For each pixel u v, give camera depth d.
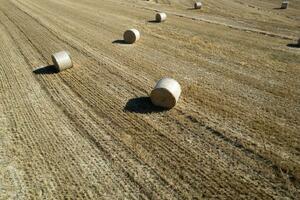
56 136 11.88
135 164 10.28
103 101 14.34
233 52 20.34
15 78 17.17
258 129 11.85
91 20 29.61
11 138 11.88
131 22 29.08
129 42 22.58
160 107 13.64
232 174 9.71
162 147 11.03
